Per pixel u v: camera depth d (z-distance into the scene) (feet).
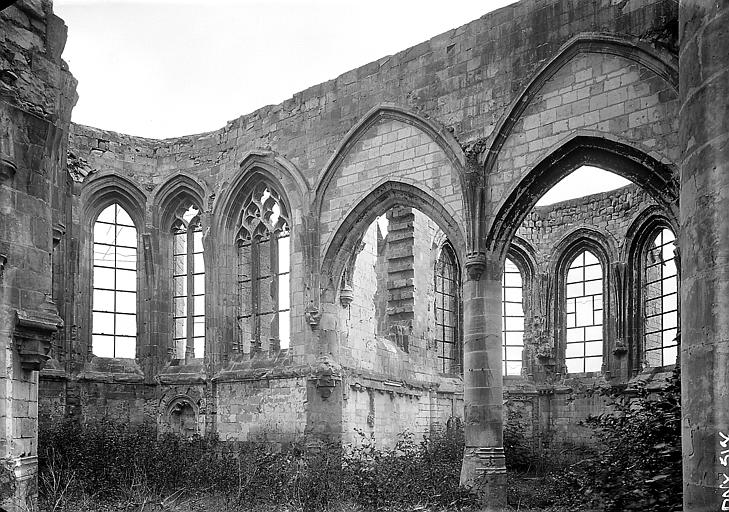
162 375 88.33
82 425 80.33
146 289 90.63
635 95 57.62
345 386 75.97
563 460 89.20
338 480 57.88
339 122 77.00
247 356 85.66
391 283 95.30
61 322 50.98
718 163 21.94
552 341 105.19
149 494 59.88
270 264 84.02
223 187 86.84
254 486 60.13
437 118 69.00
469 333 64.49
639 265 97.04
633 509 42.65
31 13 50.96
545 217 107.96
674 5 55.62
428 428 93.71
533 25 63.62
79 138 87.92
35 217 50.49
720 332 21.45
